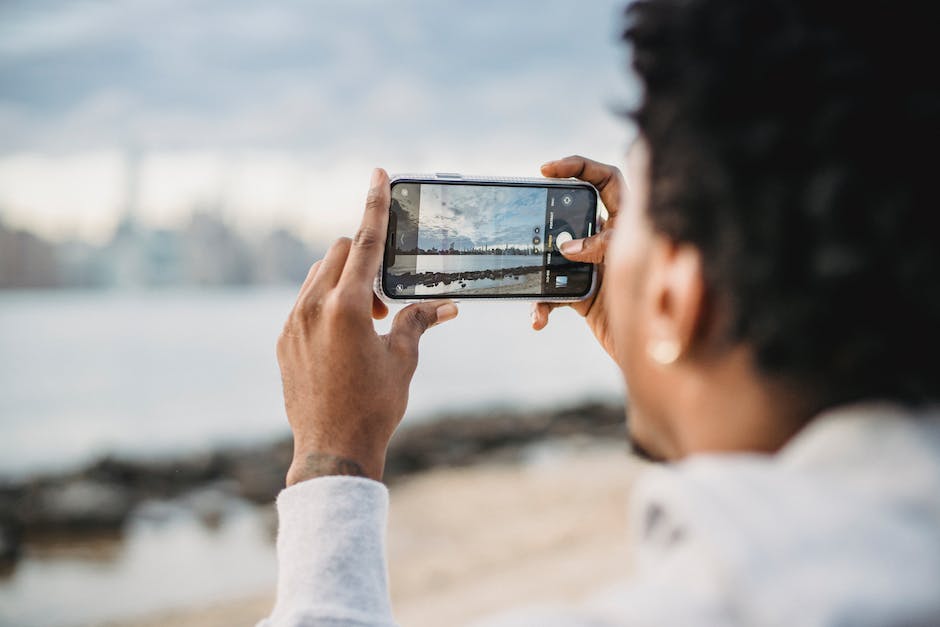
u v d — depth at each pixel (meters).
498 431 26.14
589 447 24.03
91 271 139.38
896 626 0.61
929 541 0.64
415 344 1.27
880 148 0.69
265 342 72.44
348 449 1.15
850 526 0.65
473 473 19.20
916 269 0.68
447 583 9.67
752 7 0.74
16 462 30.03
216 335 78.00
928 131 0.69
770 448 0.77
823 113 0.69
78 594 12.80
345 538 1.03
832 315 0.70
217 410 42.25
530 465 20.25
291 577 1.01
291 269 143.00
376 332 1.22
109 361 58.69
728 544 0.65
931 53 0.71
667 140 0.76
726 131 0.72
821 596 0.62
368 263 1.22
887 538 0.65
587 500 14.41
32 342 70.94
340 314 1.18
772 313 0.71
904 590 0.62
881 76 0.70
